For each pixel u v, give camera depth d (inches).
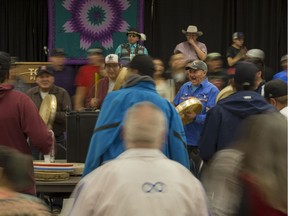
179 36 538.3
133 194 117.2
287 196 112.3
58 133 317.4
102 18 539.2
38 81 318.0
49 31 538.3
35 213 110.7
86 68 346.9
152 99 175.0
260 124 115.8
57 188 210.5
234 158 126.9
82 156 233.0
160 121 123.9
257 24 539.5
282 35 539.5
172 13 539.5
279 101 192.5
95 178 120.6
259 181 113.8
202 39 539.2
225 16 541.6
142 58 181.9
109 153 172.7
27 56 548.7
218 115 194.2
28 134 185.6
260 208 115.0
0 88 184.4
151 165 120.3
